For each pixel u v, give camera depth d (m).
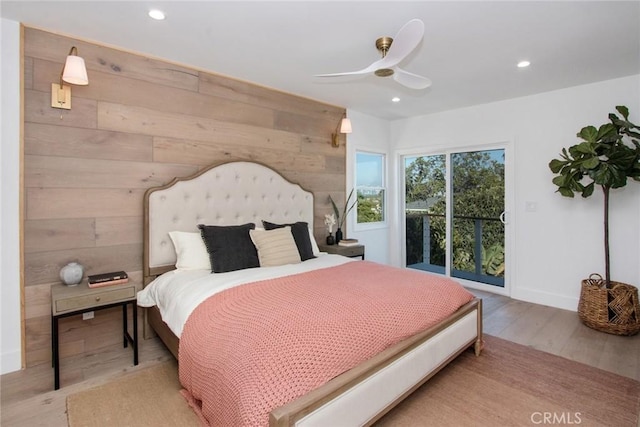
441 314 2.13
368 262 3.09
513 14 2.10
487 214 4.27
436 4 1.99
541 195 3.72
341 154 4.42
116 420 1.78
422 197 4.94
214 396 1.44
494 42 2.48
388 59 2.02
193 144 3.06
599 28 2.27
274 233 3.06
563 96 3.53
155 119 2.84
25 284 2.31
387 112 4.61
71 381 2.16
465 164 4.45
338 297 1.99
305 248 3.28
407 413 1.87
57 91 2.39
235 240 2.84
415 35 1.74
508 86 3.47
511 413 1.87
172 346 2.22
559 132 3.56
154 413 1.83
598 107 3.32
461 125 4.36
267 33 2.39
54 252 2.41
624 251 3.21
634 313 2.91
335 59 2.85
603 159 3.22
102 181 2.60
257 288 2.18
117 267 2.68
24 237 2.29
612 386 2.12
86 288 2.29
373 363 1.60
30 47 2.29
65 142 2.43
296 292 2.09
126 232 2.72
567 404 1.95
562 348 2.67
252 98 3.46
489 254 4.28
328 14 2.12
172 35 2.43
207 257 2.79
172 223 2.88
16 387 2.09
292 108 3.83
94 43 2.53
